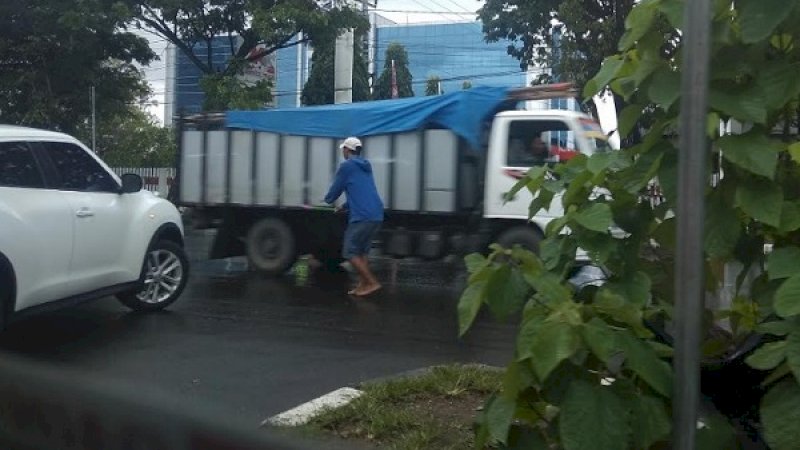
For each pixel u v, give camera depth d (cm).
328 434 554
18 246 774
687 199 282
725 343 368
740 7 312
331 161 1351
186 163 1453
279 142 1387
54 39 2470
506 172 1212
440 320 996
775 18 305
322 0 2405
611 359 308
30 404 634
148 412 610
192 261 1579
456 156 1254
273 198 1389
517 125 1216
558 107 1307
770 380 304
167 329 904
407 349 830
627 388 301
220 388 677
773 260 312
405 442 524
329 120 1348
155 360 769
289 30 2333
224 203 1424
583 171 347
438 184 1267
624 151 347
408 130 1280
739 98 312
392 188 1300
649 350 304
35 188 811
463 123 1237
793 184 334
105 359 770
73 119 2591
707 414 340
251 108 2409
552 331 296
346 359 779
